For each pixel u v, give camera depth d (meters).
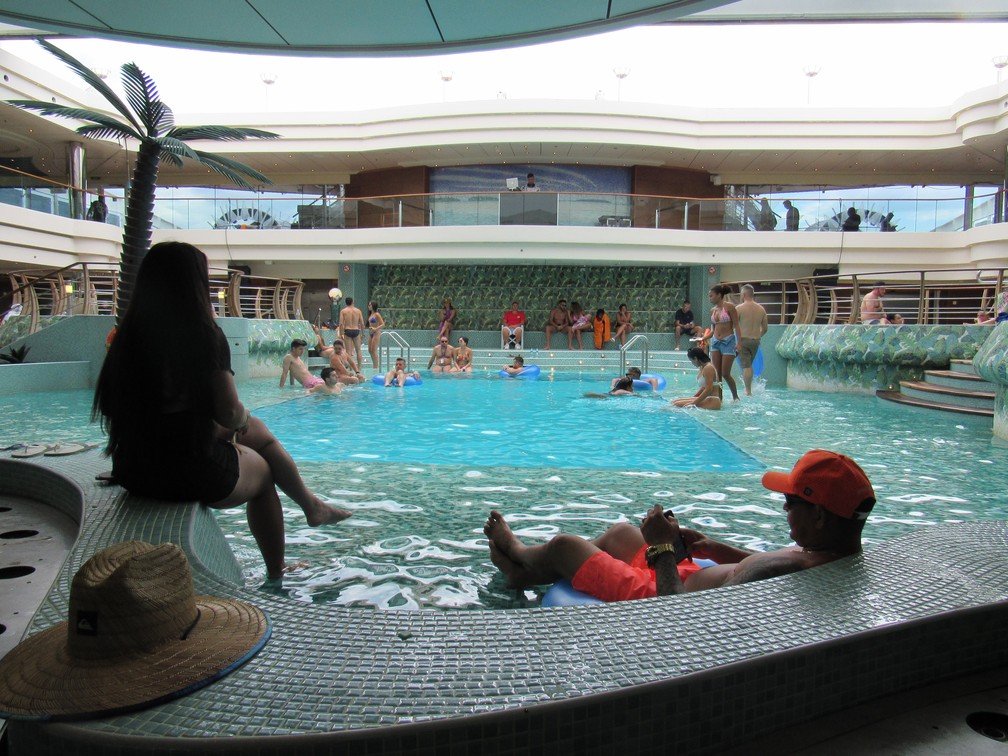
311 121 20.53
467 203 19.33
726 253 19.69
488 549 2.93
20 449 3.60
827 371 10.47
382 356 18.83
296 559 2.78
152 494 2.23
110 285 13.84
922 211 19.19
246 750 1.03
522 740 1.13
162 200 20.31
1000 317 9.07
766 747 1.32
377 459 4.94
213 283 13.71
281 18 4.61
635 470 4.59
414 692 1.16
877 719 1.43
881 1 5.83
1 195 15.36
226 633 1.35
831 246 19.42
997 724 1.43
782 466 4.73
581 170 22.39
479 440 5.82
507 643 1.36
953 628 1.58
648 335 20.22
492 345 20.69
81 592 1.22
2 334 11.61
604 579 2.10
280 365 13.62
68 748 1.08
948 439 5.91
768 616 1.52
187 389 2.13
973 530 2.21
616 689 1.19
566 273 21.62
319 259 20.19
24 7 4.51
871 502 1.87
